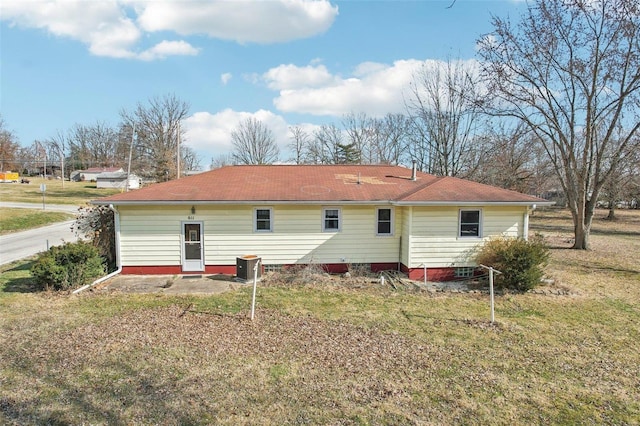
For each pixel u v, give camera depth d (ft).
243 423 16.52
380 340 26.18
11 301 33.86
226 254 45.52
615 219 123.13
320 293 37.99
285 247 45.98
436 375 21.29
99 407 17.52
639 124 59.52
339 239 46.37
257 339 25.96
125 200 42.63
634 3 53.06
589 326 29.71
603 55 59.57
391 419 17.01
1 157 237.66
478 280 43.09
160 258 44.86
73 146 280.92
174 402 18.04
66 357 22.75
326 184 50.29
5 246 66.95
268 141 180.04
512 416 17.48
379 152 163.43
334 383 20.16
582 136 70.59
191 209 44.68
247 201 43.75
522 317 31.60
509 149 90.48
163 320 29.50
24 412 17.01
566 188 69.46
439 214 43.47
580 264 53.88
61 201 139.85
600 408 18.30
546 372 21.95
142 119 159.84
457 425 16.70
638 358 24.02
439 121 102.58
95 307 32.55
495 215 44.16
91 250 40.50
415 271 43.73
